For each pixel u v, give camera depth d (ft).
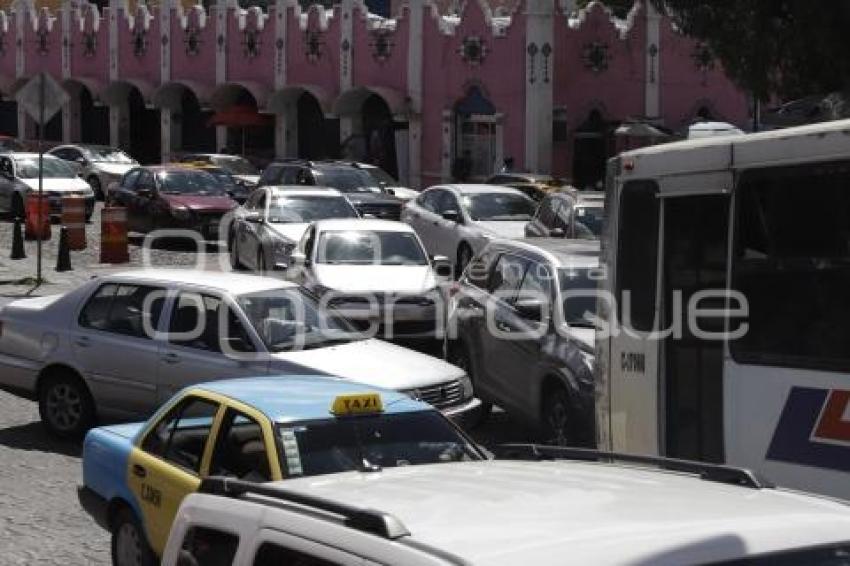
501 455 24.14
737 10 80.07
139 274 50.93
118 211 112.98
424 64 174.91
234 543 17.92
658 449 34.35
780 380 30.35
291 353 46.50
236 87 200.54
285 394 29.89
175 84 207.31
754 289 31.32
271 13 195.42
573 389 44.86
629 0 204.74
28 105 97.71
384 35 179.42
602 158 167.43
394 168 181.98
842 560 14.88
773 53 80.18
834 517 15.92
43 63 233.14
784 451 30.19
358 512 15.94
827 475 29.07
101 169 171.22
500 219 96.43
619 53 166.61
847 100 77.41
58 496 42.60
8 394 60.13
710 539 14.62
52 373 50.60
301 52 191.31
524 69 162.61
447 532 15.29
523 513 16.19
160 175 125.39
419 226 101.14
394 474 20.61
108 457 32.17
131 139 222.07
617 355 36.27
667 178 34.40
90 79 221.46
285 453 27.35
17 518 39.93
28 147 198.29
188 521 19.12
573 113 164.66
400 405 29.76
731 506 16.58
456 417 46.96
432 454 28.37
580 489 17.99
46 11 232.53
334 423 28.35
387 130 183.73
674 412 34.06
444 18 175.42
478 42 167.84
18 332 51.49
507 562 13.98
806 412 29.68
